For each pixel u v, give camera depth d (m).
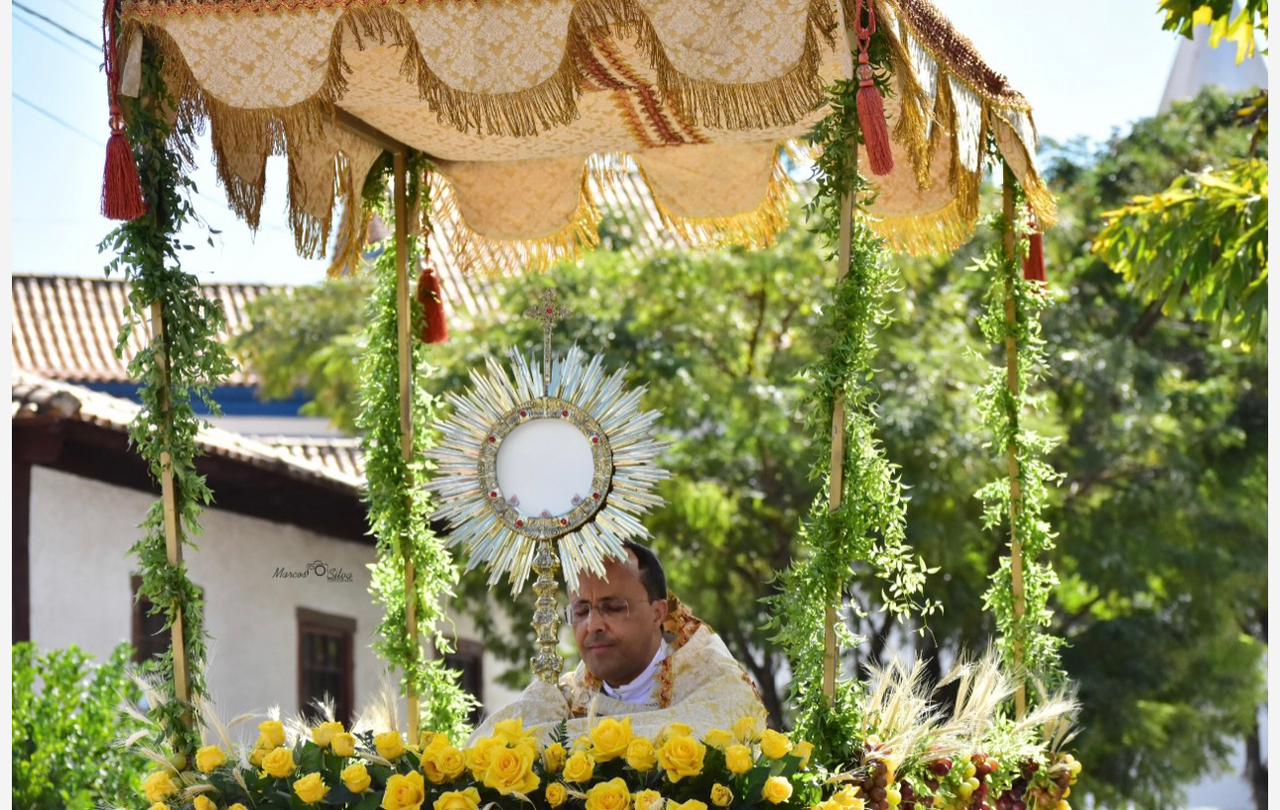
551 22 5.11
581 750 4.95
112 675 11.01
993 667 6.10
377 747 5.11
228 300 24.84
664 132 7.05
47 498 13.15
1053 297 7.39
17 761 10.35
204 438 13.88
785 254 16.73
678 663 5.71
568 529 5.50
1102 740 17.11
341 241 7.26
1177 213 10.12
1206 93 20.23
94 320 24.23
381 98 6.48
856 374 5.32
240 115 5.65
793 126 6.89
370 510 7.31
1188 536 17.55
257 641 15.09
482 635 17.84
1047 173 20.02
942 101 5.91
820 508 5.31
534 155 7.43
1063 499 17.50
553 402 5.56
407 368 7.38
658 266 16.94
